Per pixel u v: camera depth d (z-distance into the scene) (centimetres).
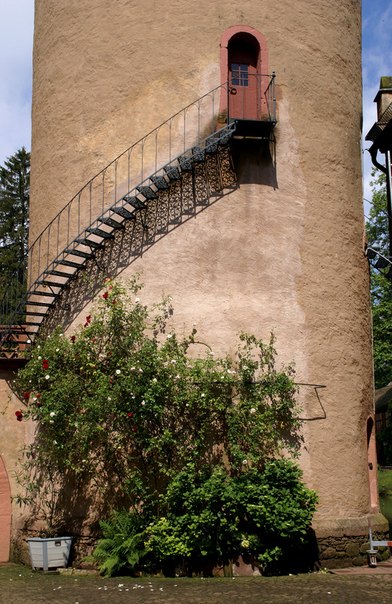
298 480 1030
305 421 1112
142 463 1055
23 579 983
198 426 1056
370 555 1076
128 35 1234
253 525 978
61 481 1128
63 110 1283
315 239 1189
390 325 2755
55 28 1334
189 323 1113
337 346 1174
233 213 1153
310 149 1218
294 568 1022
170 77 1202
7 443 1240
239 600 788
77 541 1078
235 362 1101
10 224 3722
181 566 976
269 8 1232
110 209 1124
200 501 967
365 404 1210
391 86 1571
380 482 2522
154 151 1188
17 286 1395
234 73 1231
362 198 1314
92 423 1041
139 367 1040
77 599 812
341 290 1203
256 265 1142
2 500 1223
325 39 1277
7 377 1258
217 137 1168
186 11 1216
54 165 1283
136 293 1132
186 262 1135
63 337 1116
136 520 1009
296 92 1223
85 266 1179
